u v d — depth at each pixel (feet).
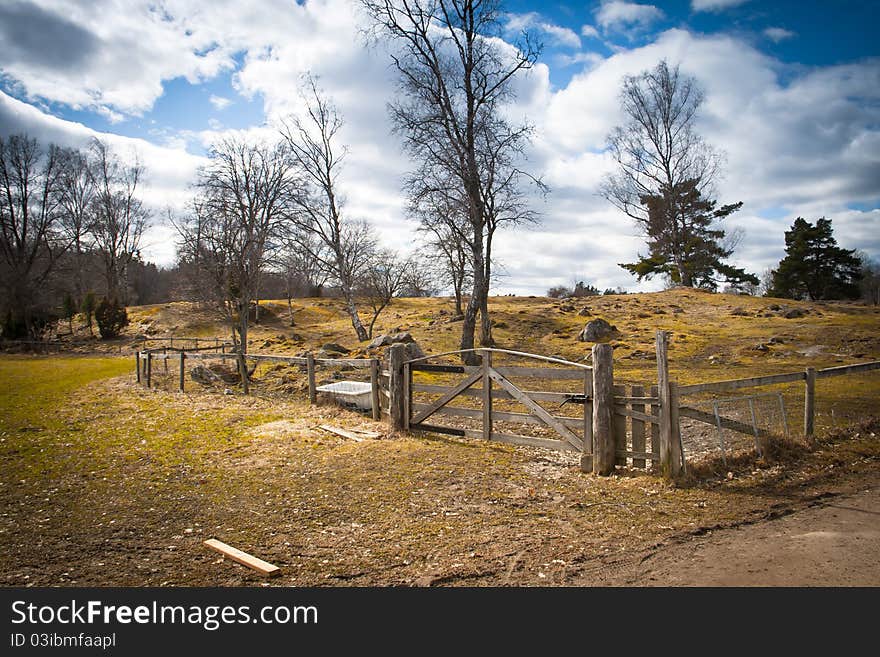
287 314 181.27
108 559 17.52
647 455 25.71
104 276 209.87
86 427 38.58
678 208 167.32
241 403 47.88
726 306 131.34
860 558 16.55
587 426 27.35
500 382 31.27
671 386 24.66
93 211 193.06
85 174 191.42
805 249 188.55
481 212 90.53
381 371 39.63
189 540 18.95
